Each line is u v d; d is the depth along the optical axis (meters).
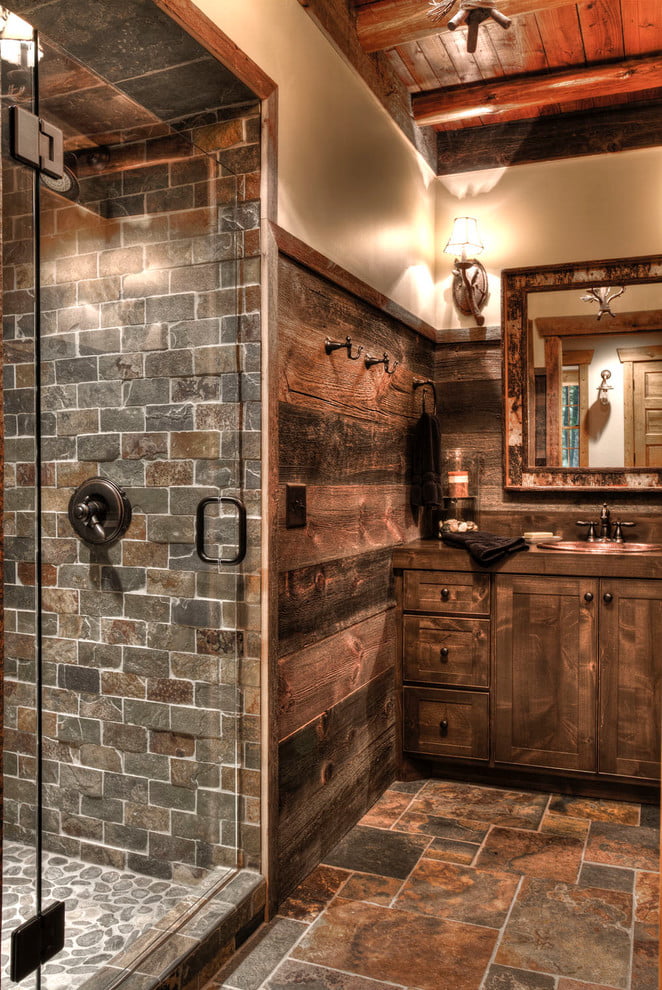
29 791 1.46
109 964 1.62
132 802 1.74
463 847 2.50
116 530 1.68
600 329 3.42
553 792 2.97
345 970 1.86
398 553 3.07
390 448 3.07
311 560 2.35
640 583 2.80
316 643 2.38
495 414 3.58
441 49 2.94
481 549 2.92
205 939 1.79
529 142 3.50
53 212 1.52
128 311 1.73
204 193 1.96
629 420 3.38
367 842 2.55
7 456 1.40
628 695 2.82
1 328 1.30
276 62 2.11
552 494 3.50
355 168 2.66
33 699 1.46
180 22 1.68
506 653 2.95
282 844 2.16
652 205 3.34
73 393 1.58
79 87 1.55
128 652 1.73
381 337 2.95
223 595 2.05
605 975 1.84
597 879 2.29
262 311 2.06
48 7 1.66
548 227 3.49
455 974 1.85
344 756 2.59
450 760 3.05
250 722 2.11
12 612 1.42
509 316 3.54
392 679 3.06
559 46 2.93
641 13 2.70
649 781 2.80
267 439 2.07
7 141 1.39
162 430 1.83
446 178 3.63
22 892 1.44
